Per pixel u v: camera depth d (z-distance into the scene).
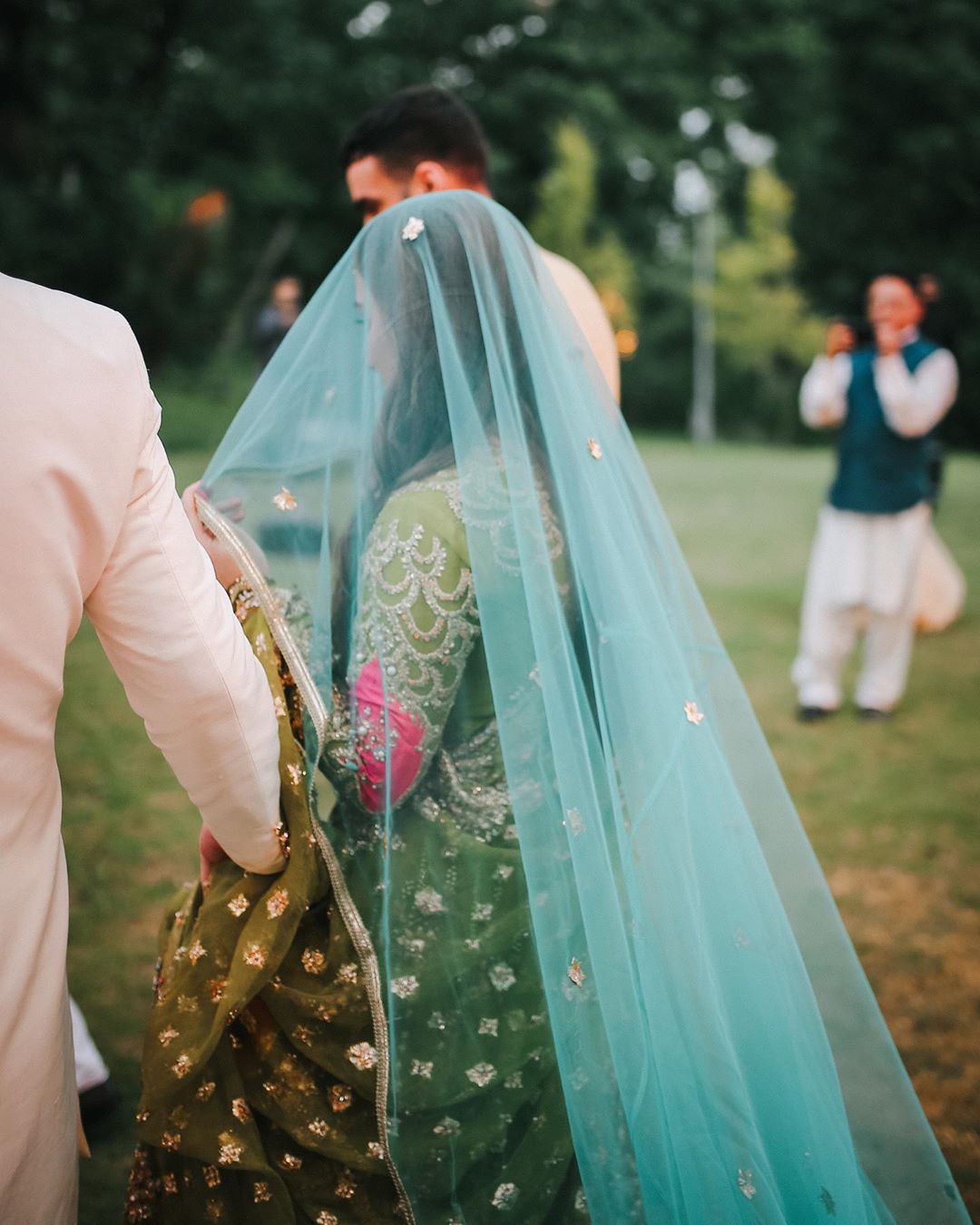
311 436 1.63
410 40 24.42
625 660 1.56
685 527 10.19
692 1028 1.50
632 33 25.27
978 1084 2.47
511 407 1.59
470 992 1.50
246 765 1.39
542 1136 1.52
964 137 25.81
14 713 1.23
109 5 16.31
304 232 24.14
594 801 1.50
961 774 4.38
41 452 1.18
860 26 26.16
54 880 1.32
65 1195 1.39
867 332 5.13
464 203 1.64
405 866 1.51
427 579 1.49
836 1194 1.53
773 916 1.59
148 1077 1.51
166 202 18.06
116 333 1.27
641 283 26.55
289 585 1.59
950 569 6.44
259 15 19.33
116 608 1.29
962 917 3.23
